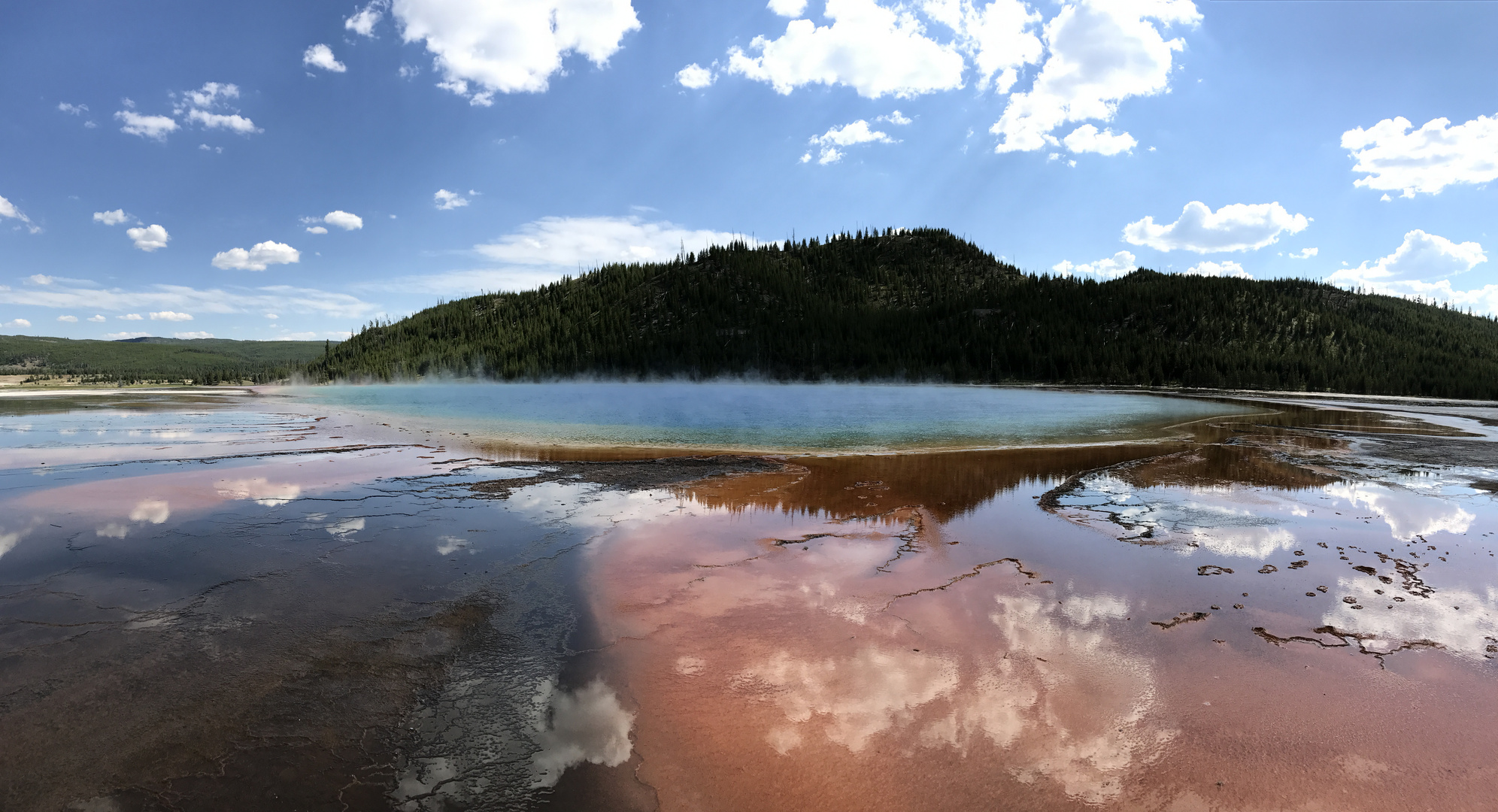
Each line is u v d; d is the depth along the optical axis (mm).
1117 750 4098
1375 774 3846
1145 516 10242
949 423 28141
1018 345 110188
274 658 5266
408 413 32969
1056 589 6953
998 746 4133
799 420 30219
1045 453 17844
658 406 42125
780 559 8031
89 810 3480
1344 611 6277
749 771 3914
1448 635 5727
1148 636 5730
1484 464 15477
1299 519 9984
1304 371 87312
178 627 5824
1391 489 12273
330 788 3721
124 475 13172
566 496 11633
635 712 4551
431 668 5164
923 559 8047
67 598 6445
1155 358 96812
